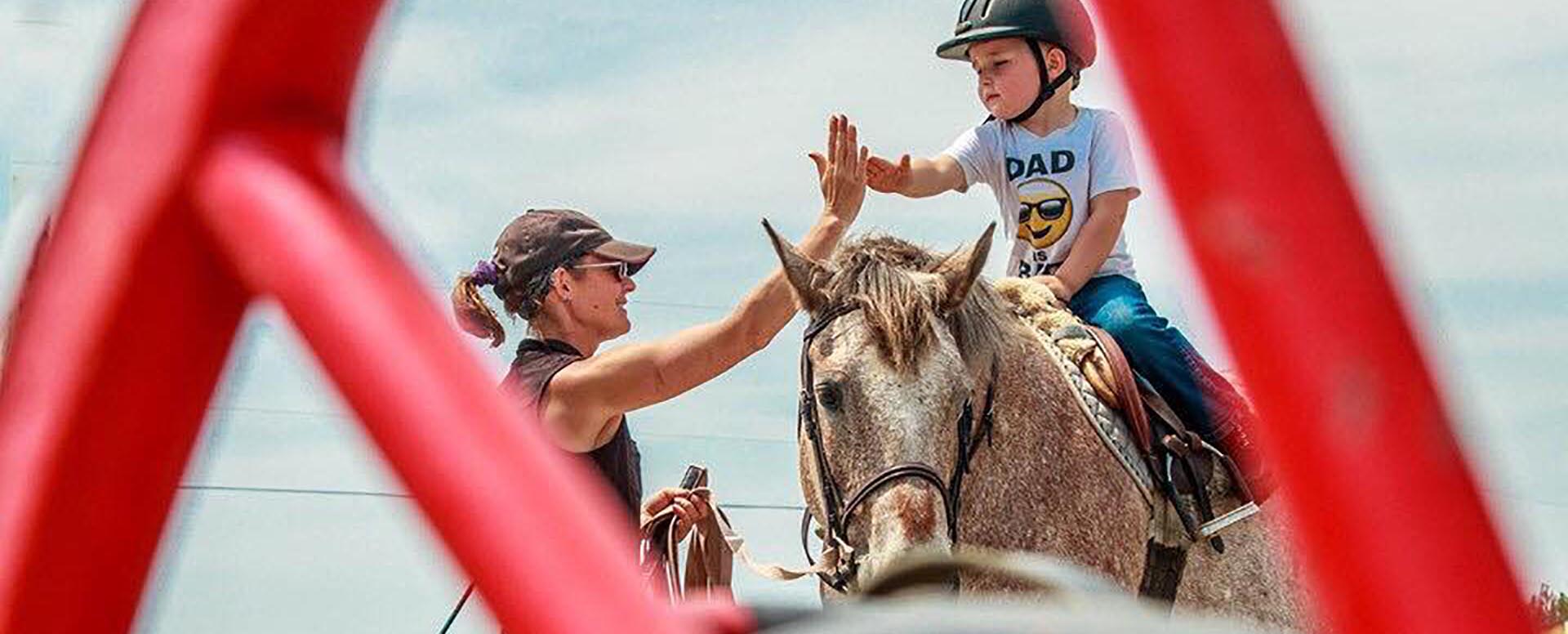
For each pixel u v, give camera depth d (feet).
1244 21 1.21
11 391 2.27
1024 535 16.25
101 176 2.17
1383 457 1.17
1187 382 17.42
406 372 1.85
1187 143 1.21
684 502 13.70
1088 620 1.90
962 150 19.17
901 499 15.15
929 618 1.93
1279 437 1.20
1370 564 1.17
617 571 1.68
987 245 16.31
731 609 2.39
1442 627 1.15
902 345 15.52
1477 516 1.17
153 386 2.19
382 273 1.95
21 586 2.25
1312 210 1.19
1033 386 16.55
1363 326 1.18
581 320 13.66
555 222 13.67
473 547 1.72
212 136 2.08
